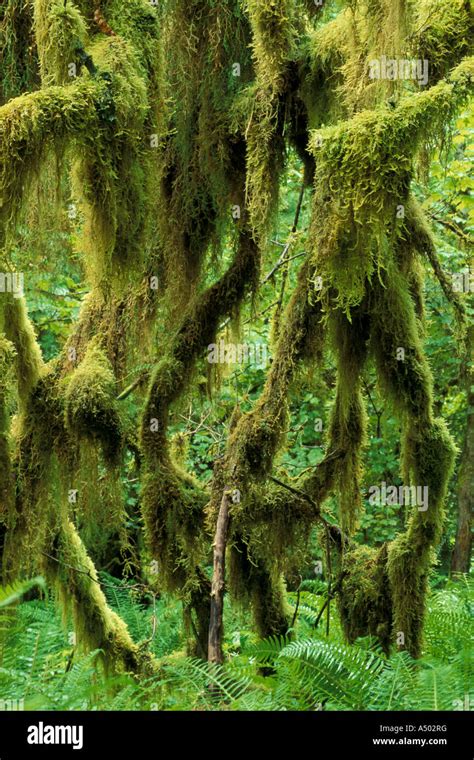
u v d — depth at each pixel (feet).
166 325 14.62
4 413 12.25
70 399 13.61
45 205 11.90
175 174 13.80
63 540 14.94
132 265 11.30
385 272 12.44
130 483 19.10
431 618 13.92
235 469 12.46
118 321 14.61
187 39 12.58
